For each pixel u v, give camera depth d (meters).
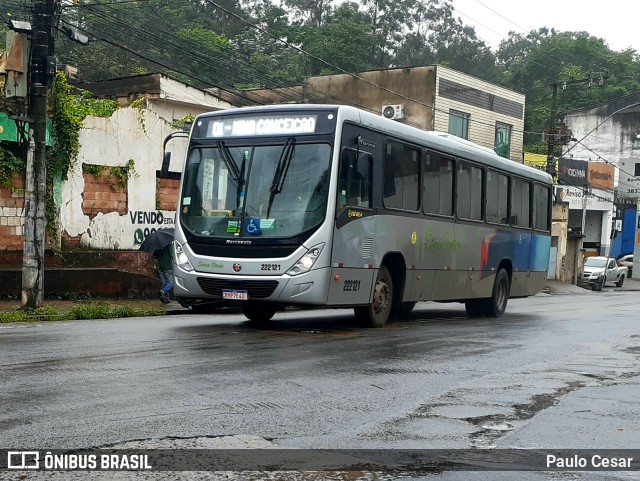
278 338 11.53
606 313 20.55
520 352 11.13
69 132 20.38
